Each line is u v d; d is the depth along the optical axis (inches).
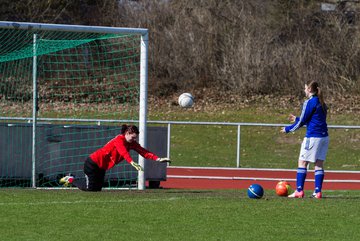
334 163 2186.3
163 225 860.6
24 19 3257.9
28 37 1642.5
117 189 1288.1
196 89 3189.0
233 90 3161.9
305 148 1153.4
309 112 1139.9
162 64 3253.0
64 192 1175.0
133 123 1669.5
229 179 1708.9
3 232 801.6
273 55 3184.1
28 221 870.4
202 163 2174.0
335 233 835.4
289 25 3339.1
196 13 3353.8
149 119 2805.1
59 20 3351.4
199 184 1627.7
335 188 1632.6
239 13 3334.2
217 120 2787.9
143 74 1289.4
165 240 775.1
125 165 1371.8
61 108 2377.0
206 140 2536.9
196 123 1697.8
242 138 2556.6
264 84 3142.2
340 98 3061.0
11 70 2285.9
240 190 1387.8
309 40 3260.3
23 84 2322.8
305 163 1164.5
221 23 3312.0
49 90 2374.5
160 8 3403.1
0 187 1318.9
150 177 1417.3
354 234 830.5
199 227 852.6
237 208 1001.5
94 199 1070.4
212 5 3348.9
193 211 967.0
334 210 1000.9
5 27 1208.8
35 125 1327.5
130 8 3447.3
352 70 3152.1
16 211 940.0
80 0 3430.1
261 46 3203.7
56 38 1685.5
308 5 3388.3
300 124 1153.4
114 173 1368.1
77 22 3383.4
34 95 1326.3
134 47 2504.9
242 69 3161.9
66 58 2404.0
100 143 1386.6
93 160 1195.3
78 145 1382.9
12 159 1375.5
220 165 2137.1
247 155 2347.4
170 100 3095.5
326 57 3201.3
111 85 2491.4
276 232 832.9
